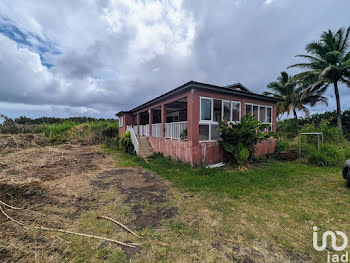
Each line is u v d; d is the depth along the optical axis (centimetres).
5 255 202
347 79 1382
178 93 732
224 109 738
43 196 386
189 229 254
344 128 1622
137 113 1349
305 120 1964
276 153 890
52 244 223
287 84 1778
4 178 527
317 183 471
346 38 1278
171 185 459
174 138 789
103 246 218
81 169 653
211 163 684
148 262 191
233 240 228
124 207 330
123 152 1105
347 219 282
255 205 335
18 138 1313
